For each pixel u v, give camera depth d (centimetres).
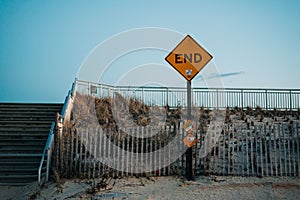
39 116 977
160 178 610
